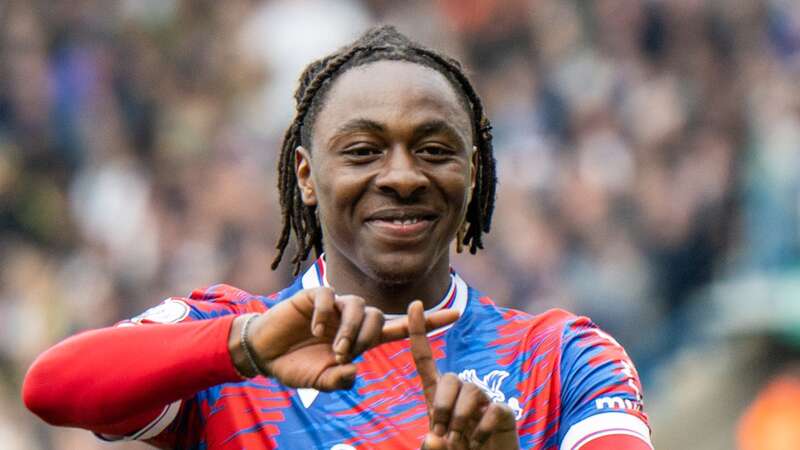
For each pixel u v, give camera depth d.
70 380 6.02
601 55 23.78
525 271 20.16
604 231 20.83
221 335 5.91
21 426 19.72
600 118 22.31
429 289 6.80
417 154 6.47
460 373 6.64
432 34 24.70
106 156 24.25
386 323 5.75
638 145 21.91
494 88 23.92
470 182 6.75
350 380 5.68
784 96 22.20
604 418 6.33
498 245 20.33
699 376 15.40
